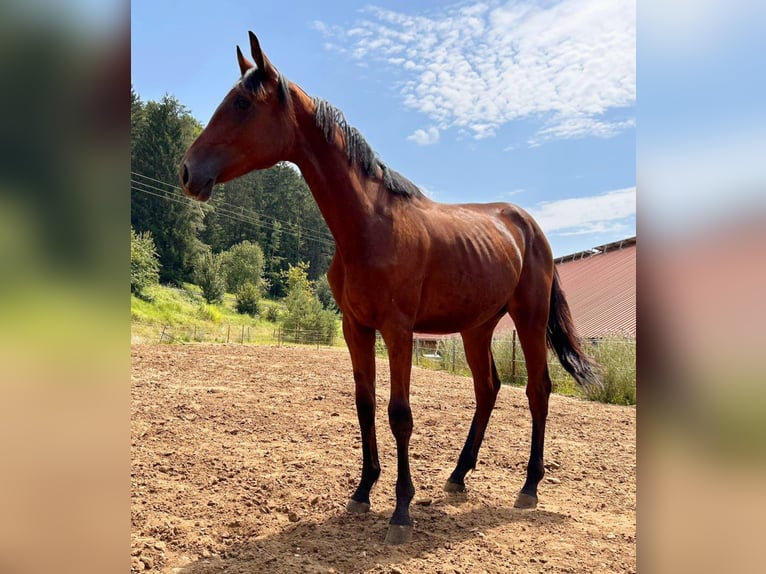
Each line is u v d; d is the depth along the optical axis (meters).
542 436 3.83
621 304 16.02
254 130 2.79
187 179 2.66
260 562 2.62
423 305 3.26
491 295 3.55
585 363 4.15
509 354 12.60
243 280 45.28
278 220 61.47
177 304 29.44
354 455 4.68
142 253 23.66
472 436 3.96
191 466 4.16
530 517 3.40
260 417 6.12
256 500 3.48
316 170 2.97
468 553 2.81
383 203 3.07
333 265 3.31
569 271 22.66
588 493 3.99
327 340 29.23
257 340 26.16
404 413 2.97
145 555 2.62
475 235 3.55
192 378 9.06
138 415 5.80
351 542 2.90
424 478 4.14
